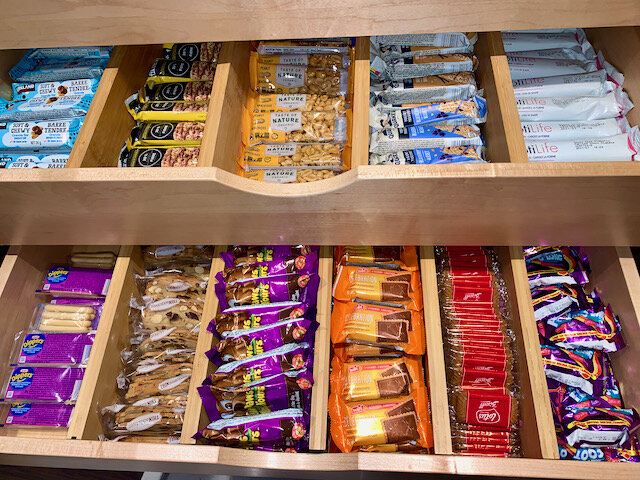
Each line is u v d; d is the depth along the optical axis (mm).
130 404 1344
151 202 1144
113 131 1323
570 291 1386
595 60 1427
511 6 985
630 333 1295
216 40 1117
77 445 1145
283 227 1267
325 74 1408
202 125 1378
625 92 1350
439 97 1400
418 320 1365
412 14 1017
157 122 1406
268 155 1387
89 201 1146
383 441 1237
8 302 1417
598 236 1246
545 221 1174
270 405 1278
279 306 1354
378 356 1352
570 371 1304
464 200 1086
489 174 984
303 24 1055
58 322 1448
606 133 1325
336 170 1387
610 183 988
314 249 1447
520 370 1266
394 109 1392
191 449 1111
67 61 1435
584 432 1218
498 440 1257
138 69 1411
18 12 1038
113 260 1559
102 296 1497
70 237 1365
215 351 1316
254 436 1238
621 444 1225
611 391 1316
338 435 1267
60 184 1062
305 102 1407
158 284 1472
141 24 1068
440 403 1206
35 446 1151
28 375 1386
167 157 1335
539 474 1058
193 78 1416
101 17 1050
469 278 1380
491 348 1296
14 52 1448
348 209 1146
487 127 1348
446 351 1331
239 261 1447
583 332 1328
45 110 1391
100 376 1293
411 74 1415
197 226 1278
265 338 1312
